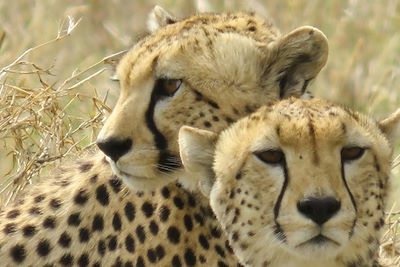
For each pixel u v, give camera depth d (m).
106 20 21.61
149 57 12.37
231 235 11.01
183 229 12.45
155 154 12.30
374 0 20.95
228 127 11.41
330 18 20.92
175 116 12.32
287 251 10.79
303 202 10.52
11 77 16.23
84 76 18.95
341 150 10.61
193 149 11.15
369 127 10.88
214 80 12.32
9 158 15.60
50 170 14.58
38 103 14.95
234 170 10.89
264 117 10.84
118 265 12.62
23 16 20.86
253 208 10.81
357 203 10.68
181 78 12.30
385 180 10.93
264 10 20.81
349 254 10.83
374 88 18.66
